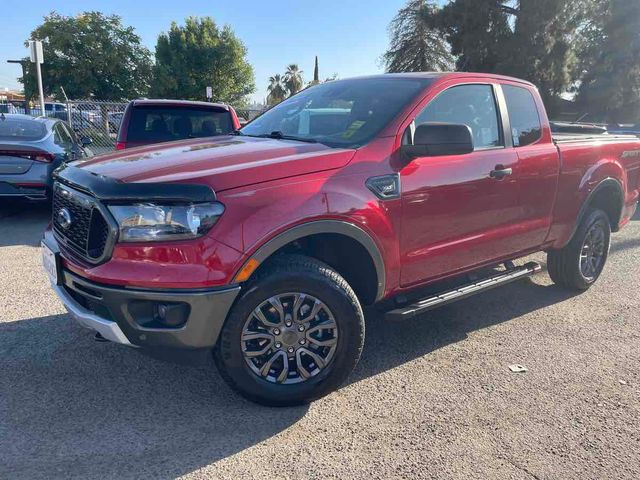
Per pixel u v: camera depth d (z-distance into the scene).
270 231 2.89
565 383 3.58
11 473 2.59
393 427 3.05
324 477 2.63
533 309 4.91
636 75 28.52
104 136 16.17
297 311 3.11
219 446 2.84
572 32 28.16
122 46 31.34
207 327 2.85
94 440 2.86
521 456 2.82
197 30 43.22
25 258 6.13
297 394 3.18
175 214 2.75
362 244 3.28
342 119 3.82
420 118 3.70
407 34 35.53
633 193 5.64
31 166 7.88
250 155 3.22
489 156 4.02
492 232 4.13
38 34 30.08
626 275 5.94
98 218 2.88
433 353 3.99
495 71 29.03
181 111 7.95
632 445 2.95
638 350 4.10
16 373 3.52
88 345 3.93
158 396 3.31
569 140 4.89
